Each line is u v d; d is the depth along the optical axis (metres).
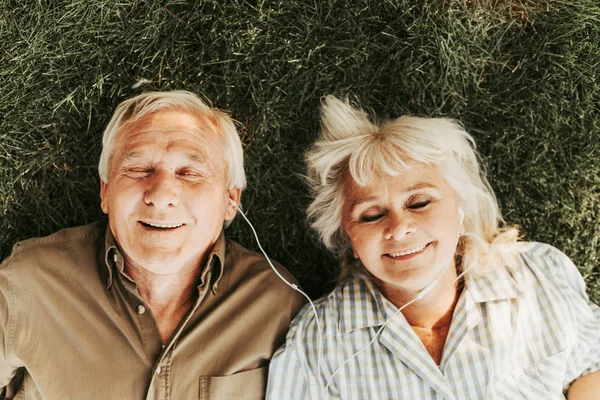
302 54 1.73
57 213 1.76
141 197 1.38
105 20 1.70
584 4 1.71
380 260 1.43
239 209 1.61
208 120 1.50
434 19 1.72
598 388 1.50
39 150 1.74
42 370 1.47
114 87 1.71
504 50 1.77
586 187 1.79
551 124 1.76
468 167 1.60
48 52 1.71
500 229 1.65
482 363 1.43
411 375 1.44
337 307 1.56
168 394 1.45
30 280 1.50
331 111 1.59
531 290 1.51
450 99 1.76
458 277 1.50
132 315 1.48
